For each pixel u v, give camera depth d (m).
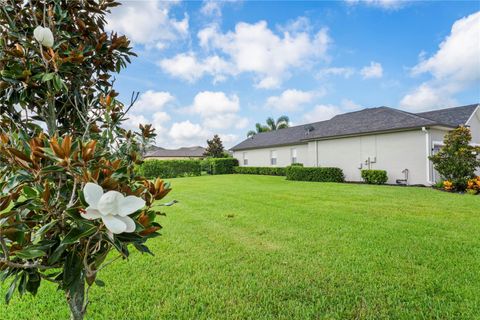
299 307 2.60
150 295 2.82
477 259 3.65
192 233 4.99
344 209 7.04
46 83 1.50
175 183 15.21
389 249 4.07
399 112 14.62
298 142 19.09
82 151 1.12
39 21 1.59
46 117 1.60
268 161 23.30
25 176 1.17
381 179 13.22
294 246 4.25
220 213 6.71
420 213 6.50
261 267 3.49
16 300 2.73
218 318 2.44
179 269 3.45
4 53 1.42
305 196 9.37
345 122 17.34
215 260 3.72
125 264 3.59
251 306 2.63
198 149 52.50
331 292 2.87
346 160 15.53
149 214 1.32
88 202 0.95
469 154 10.12
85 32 1.75
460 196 9.12
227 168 25.72
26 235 1.20
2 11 1.50
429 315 2.44
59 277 1.21
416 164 12.34
